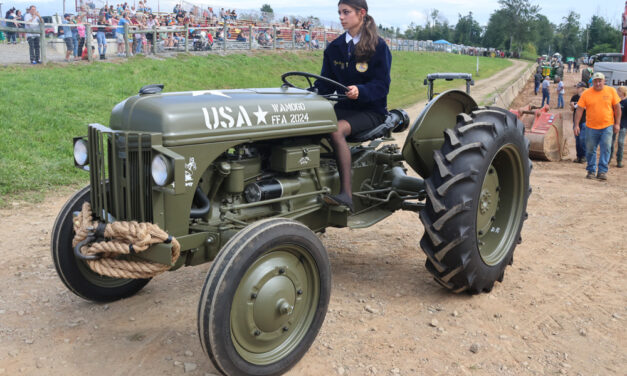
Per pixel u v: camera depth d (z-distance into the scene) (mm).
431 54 52656
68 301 3855
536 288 4195
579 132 10023
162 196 2885
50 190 7031
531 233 5633
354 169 4223
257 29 27359
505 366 3076
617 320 3646
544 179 8547
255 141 3490
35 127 9562
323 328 3477
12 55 16875
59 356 3113
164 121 2814
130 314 3668
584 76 20016
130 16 20422
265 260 2854
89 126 3115
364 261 4750
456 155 3684
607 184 8172
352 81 4027
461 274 3758
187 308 3770
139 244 2721
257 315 2828
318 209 3766
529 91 32281
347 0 3838
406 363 3090
